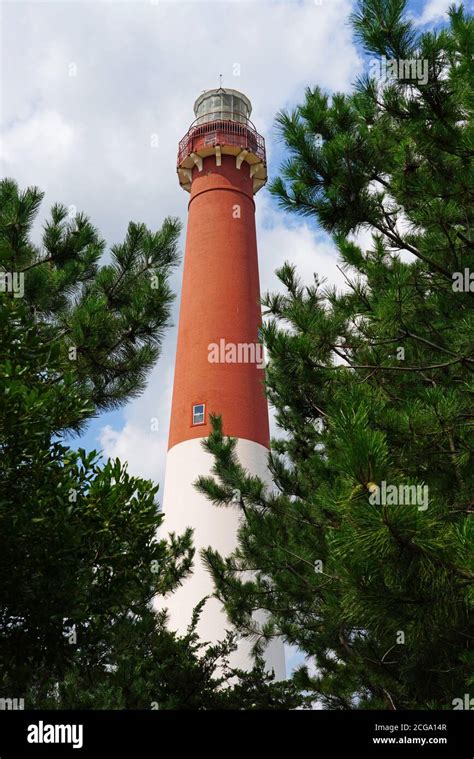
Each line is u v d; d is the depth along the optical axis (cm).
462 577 649
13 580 956
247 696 1395
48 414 1106
